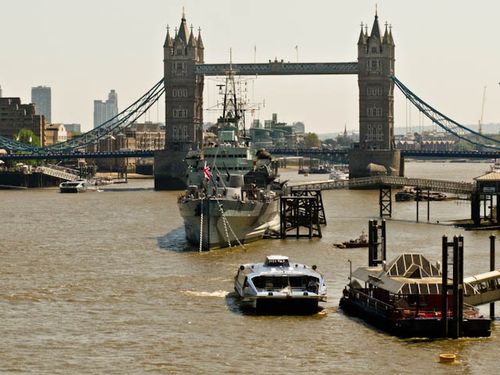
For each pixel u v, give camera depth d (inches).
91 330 4146.2
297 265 4832.7
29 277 5472.4
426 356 3784.5
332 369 3627.0
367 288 4537.4
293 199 7741.1
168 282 5315.0
